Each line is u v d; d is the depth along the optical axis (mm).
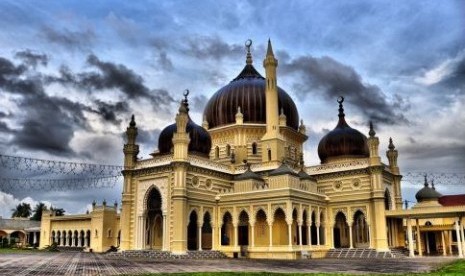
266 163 54625
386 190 53375
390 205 53875
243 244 52062
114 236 72500
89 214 74938
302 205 47906
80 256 45656
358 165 51750
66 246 78250
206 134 55406
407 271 24953
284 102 63000
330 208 52656
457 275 20812
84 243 75188
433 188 53094
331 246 51469
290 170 47594
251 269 26891
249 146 59562
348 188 51844
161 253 45844
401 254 48438
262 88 62219
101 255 49375
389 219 52156
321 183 54000
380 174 49750
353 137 56125
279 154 54812
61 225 80812
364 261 37438
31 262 32344
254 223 48312
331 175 53312
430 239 60312
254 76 66438
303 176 51219
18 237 99250
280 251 45094
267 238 48531
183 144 48406
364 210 50219
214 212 51281
